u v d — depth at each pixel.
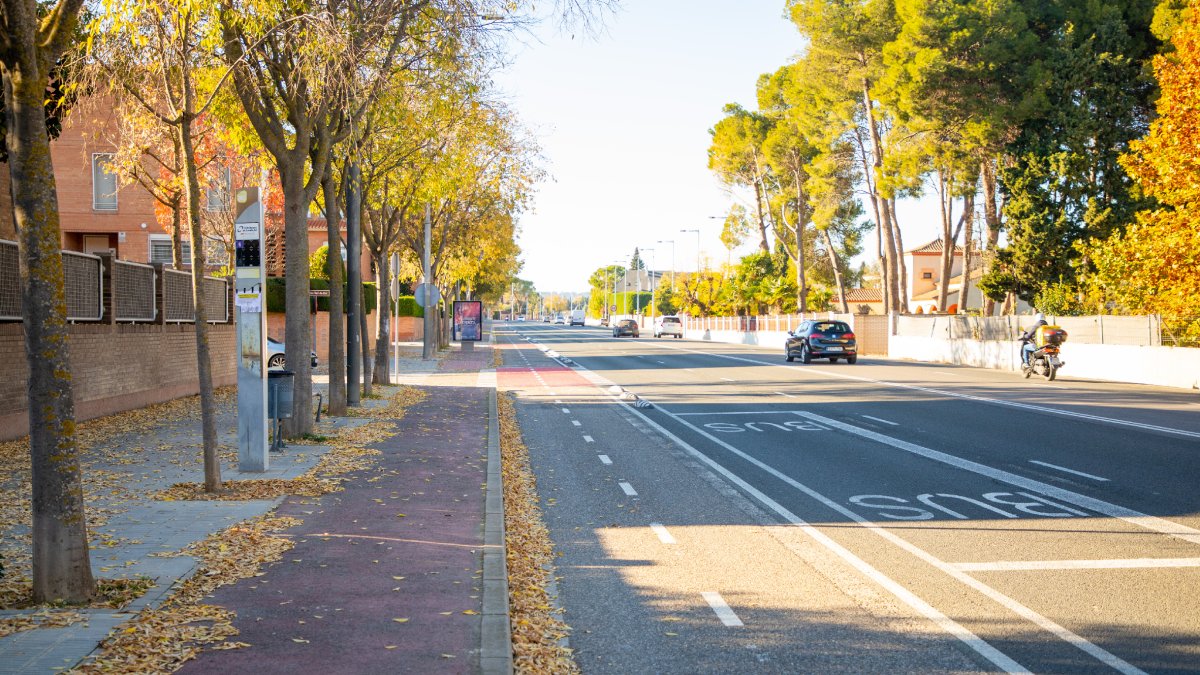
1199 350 26.27
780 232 74.25
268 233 39.41
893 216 54.62
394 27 15.89
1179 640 5.93
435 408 21.80
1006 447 14.70
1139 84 42.03
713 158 73.19
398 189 26.69
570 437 17.12
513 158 34.38
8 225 19.67
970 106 42.03
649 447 15.66
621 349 59.44
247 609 6.43
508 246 53.78
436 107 20.70
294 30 13.07
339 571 7.48
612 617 6.61
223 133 18.20
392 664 5.36
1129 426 17.12
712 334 85.31
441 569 7.57
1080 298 37.28
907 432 16.81
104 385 18.89
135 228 39.84
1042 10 43.84
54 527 6.55
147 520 9.37
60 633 5.84
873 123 48.81
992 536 8.88
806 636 6.13
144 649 5.53
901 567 7.83
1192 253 25.09
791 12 49.22
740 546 8.67
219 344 26.83
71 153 39.62
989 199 47.09
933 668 5.51
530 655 5.73
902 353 47.03
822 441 15.95
